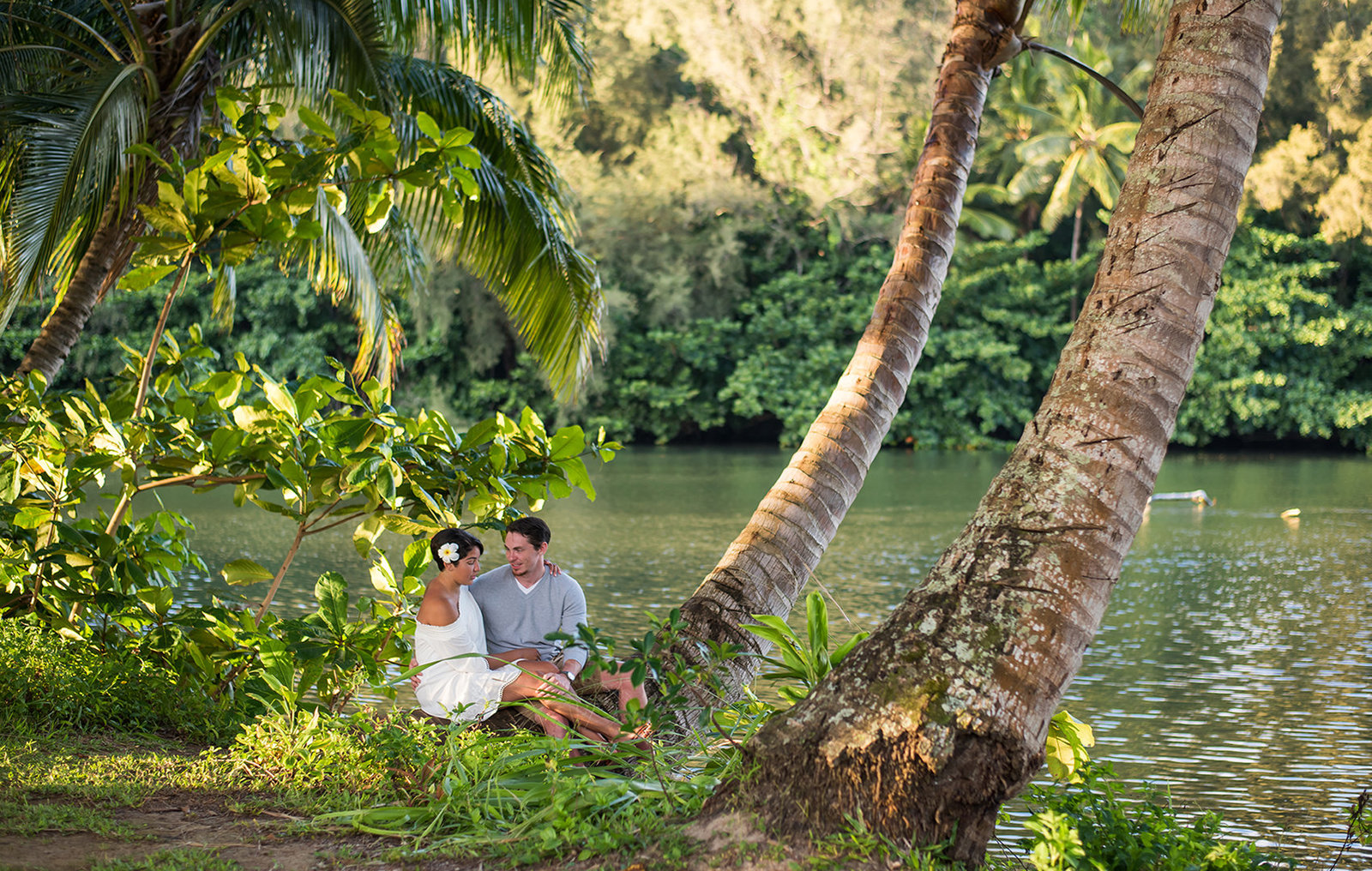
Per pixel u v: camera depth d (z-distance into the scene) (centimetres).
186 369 783
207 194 663
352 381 702
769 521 592
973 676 360
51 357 953
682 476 3634
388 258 1381
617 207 4688
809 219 4872
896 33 4728
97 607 704
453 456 706
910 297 645
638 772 454
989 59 695
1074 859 385
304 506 689
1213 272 386
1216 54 392
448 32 986
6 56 962
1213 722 1069
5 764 483
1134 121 4697
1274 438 4941
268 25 938
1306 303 4562
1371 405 4466
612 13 4731
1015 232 5169
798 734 370
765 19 4681
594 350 4769
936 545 2180
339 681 650
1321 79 4322
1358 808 644
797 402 4684
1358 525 2527
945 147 674
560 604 566
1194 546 2228
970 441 4766
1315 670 1271
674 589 1680
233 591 1647
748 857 350
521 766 453
